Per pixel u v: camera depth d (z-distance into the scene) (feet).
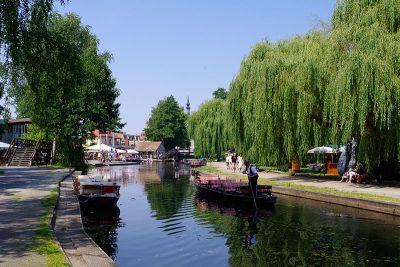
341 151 104.94
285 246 42.42
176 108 366.84
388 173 85.20
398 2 70.08
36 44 57.62
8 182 84.07
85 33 159.22
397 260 37.22
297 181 94.89
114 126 173.68
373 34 66.74
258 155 92.68
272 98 84.43
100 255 30.99
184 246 42.42
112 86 174.29
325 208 65.26
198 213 62.54
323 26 84.02
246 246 42.37
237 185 77.77
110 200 64.23
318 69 73.97
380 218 55.93
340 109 68.85
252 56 98.27
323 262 36.83
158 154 384.06
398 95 65.26
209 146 209.26
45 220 40.52
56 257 26.91
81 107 157.89
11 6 53.26
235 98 100.01
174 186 107.04
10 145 159.84
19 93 62.34
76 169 156.25
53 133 156.15
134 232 48.80
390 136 73.41
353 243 43.16
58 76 62.39
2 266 24.76
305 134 80.94
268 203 66.54
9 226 37.50
